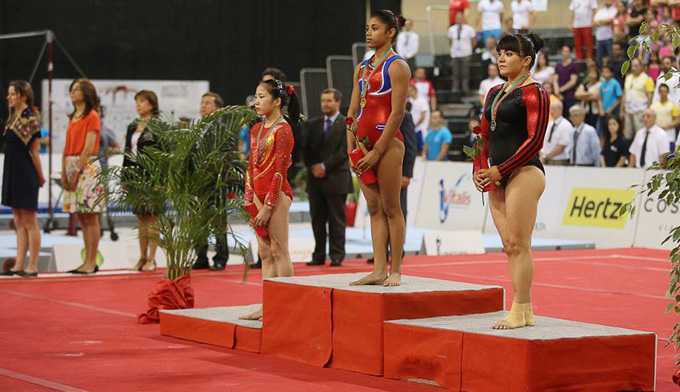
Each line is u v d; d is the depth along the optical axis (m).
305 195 27.67
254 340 8.78
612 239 19.44
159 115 13.32
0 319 10.45
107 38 28.77
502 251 18.88
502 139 7.23
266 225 9.15
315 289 8.23
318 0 30.80
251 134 9.31
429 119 26.23
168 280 10.40
